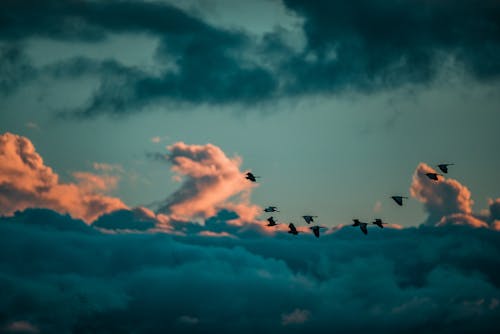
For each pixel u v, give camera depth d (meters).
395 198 159.88
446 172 163.88
